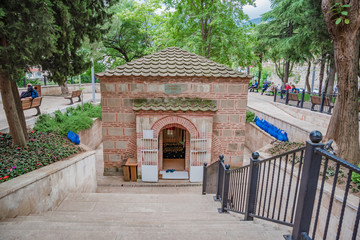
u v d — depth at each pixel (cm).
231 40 1456
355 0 529
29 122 919
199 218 464
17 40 447
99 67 2756
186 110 869
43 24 455
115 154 955
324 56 1586
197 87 905
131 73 874
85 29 676
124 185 898
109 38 2111
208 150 922
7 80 584
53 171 538
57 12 566
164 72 888
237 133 956
